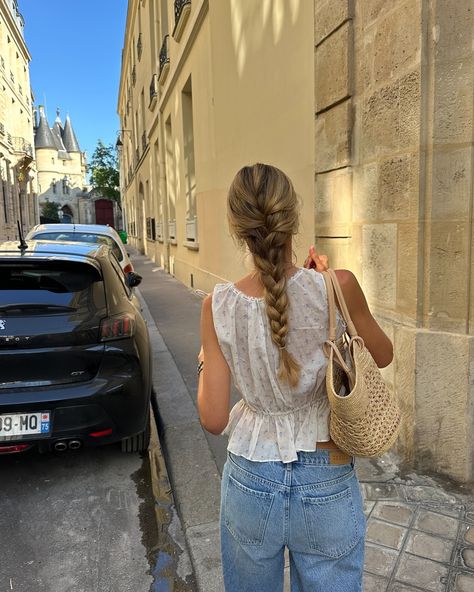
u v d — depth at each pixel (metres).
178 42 10.91
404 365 2.77
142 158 22.14
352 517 1.29
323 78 3.48
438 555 2.18
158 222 17.55
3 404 2.81
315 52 3.59
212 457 3.28
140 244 26.08
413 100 2.56
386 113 2.82
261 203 1.16
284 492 1.25
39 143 83.44
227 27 6.86
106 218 79.50
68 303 3.04
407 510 2.47
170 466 3.20
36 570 2.35
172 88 12.45
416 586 2.01
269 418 1.29
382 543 2.26
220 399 1.27
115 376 3.04
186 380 4.78
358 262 3.24
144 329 3.49
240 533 1.31
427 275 2.62
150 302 9.20
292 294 1.20
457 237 2.52
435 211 2.56
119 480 3.18
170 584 2.25
